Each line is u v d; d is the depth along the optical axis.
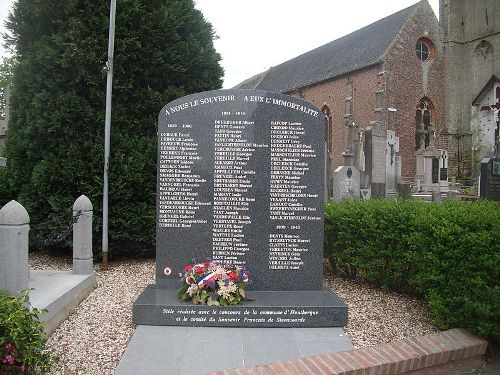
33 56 8.24
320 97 36.41
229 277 5.35
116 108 8.58
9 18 8.52
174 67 8.95
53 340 4.71
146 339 4.69
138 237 8.55
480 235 4.60
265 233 5.91
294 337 4.82
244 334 4.90
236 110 5.93
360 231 6.58
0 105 35.56
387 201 7.22
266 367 3.93
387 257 6.32
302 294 5.68
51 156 8.21
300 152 5.96
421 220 5.23
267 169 5.93
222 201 5.90
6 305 3.63
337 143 34.50
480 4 33.88
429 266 5.08
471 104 34.03
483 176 13.74
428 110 33.22
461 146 33.06
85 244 6.61
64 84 8.30
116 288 6.76
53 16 8.27
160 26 8.77
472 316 4.61
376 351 4.27
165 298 5.36
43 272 6.70
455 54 34.38
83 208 6.59
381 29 34.31
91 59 8.11
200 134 5.90
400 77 31.38
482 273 4.54
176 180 5.88
